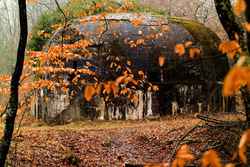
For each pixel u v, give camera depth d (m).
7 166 12.17
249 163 6.53
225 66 24.31
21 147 14.48
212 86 22.64
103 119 22.73
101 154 16.11
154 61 22.88
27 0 11.62
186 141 10.77
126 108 22.83
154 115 22.89
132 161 15.10
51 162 14.05
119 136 18.11
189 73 23.14
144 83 22.64
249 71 2.06
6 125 8.99
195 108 23.19
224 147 8.96
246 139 2.35
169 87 23.09
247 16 4.72
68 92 22.72
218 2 8.42
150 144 16.91
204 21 30.83
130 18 23.61
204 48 23.38
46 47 22.44
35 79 13.84
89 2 15.08
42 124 22.56
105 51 22.12
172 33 23.64
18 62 8.84
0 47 37.25
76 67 22.06
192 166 8.87
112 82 4.09
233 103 22.02
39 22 26.25
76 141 16.94
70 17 14.38
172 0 36.38
